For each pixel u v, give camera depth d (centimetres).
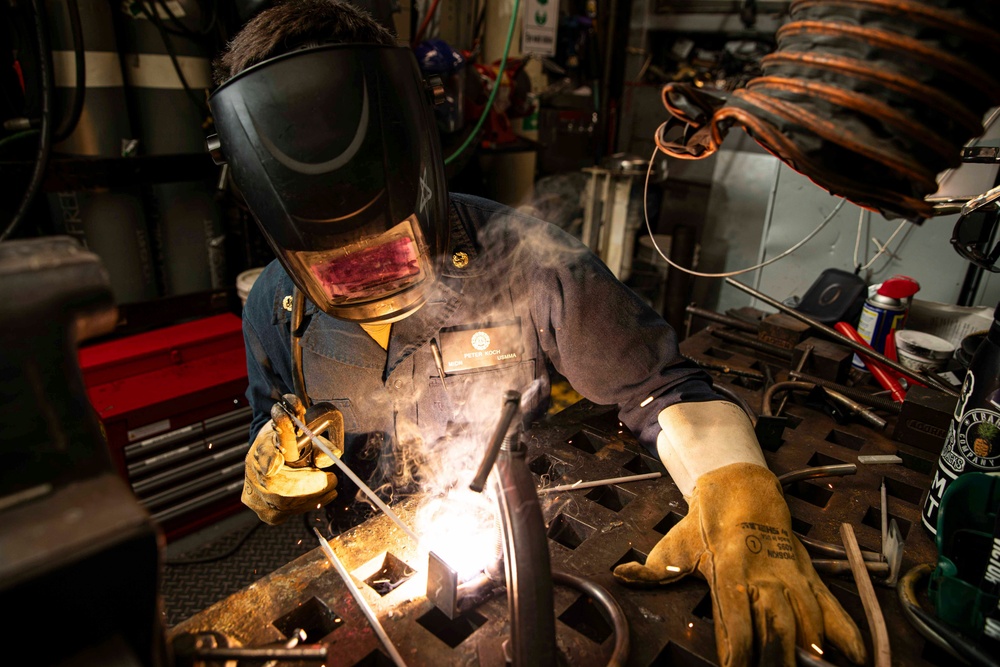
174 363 226
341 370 124
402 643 79
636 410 115
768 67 68
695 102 73
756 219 304
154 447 209
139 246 233
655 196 334
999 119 162
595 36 369
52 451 49
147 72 220
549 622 67
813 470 112
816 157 62
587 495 111
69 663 45
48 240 52
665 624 82
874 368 159
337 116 79
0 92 217
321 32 91
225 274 256
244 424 231
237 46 94
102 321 52
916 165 58
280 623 85
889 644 79
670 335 120
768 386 149
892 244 239
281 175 80
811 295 201
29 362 47
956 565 84
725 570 83
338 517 148
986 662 72
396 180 84
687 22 345
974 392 89
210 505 231
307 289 93
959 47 57
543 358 132
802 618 79
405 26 295
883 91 59
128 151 218
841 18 61
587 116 375
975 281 225
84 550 43
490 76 312
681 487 102
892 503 110
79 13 196
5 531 43
